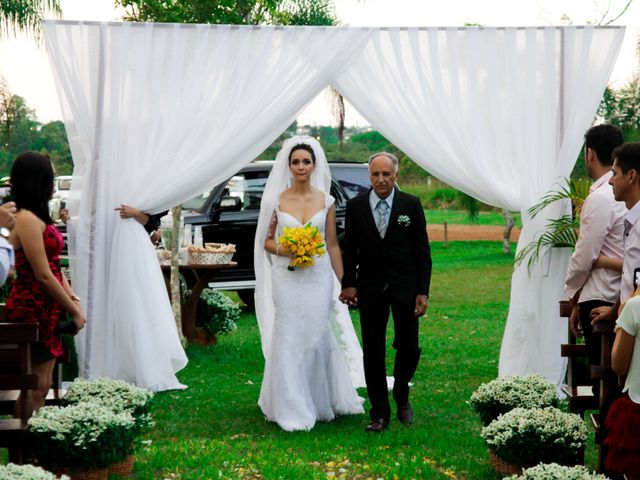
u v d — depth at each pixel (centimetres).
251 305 1248
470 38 713
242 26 709
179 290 903
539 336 723
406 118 717
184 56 711
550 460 458
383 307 586
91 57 705
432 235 2550
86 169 707
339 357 632
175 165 712
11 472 359
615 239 515
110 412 466
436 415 633
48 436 440
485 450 540
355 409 636
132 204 715
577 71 716
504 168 723
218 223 1162
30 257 464
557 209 714
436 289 1441
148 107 710
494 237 2492
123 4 1016
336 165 1214
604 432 442
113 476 471
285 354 606
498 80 721
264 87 711
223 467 501
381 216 583
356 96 714
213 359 859
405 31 713
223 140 708
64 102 706
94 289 709
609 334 447
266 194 632
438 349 912
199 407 662
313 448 545
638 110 1552
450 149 720
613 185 447
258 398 695
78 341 711
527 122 716
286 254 605
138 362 712
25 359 434
